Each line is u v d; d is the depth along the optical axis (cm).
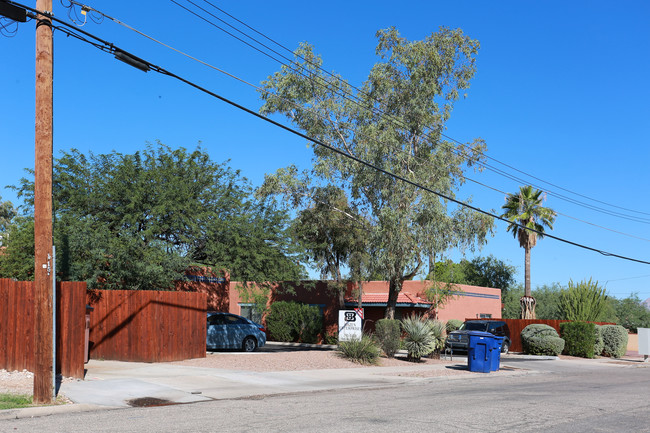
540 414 1103
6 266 2184
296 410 1108
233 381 1523
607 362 3002
